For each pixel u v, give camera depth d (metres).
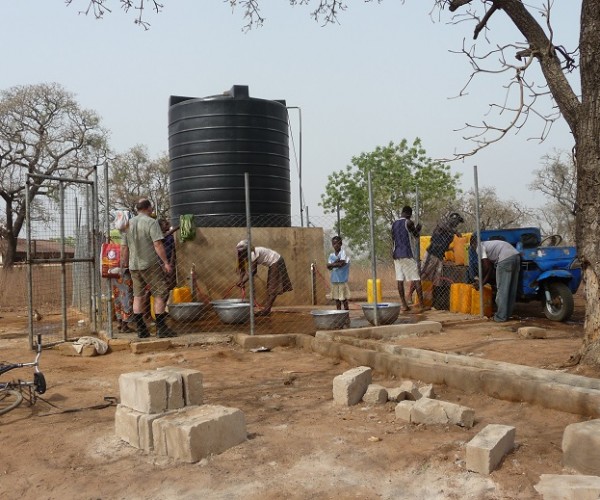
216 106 13.70
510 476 3.93
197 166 13.74
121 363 8.36
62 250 9.95
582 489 3.50
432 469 4.11
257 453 4.54
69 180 9.96
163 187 47.75
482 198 28.11
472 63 6.41
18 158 42.16
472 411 5.02
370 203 9.83
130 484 4.09
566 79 6.56
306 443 4.71
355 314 12.64
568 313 10.61
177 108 13.98
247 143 13.77
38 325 12.95
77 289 15.31
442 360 7.19
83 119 44.03
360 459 4.34
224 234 13.62
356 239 27.94
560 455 4.27
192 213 13.82
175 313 10.55
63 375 7.55
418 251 12.73
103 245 10.24
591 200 6.29
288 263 14.27
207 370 7.69
